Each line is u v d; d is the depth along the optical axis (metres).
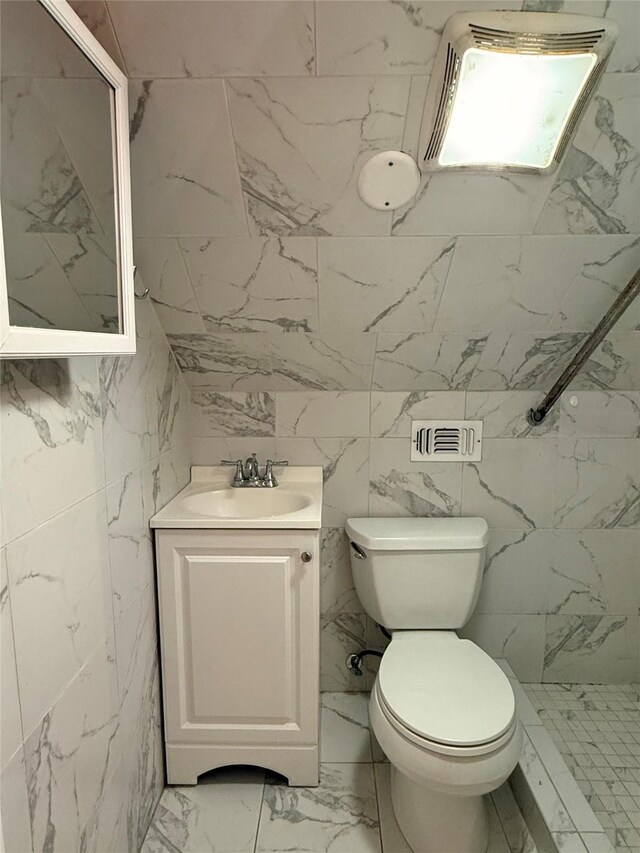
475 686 1.38
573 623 2.04
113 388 1.24
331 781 1.63
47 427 0.93
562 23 0.97
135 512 1.38
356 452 1.94
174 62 1.03
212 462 1.95
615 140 1.17
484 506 1.97
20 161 0.73
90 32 0.91
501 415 1.91
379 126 1.13
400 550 1.72
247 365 1.79
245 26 0.98
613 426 1.92
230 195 1.25
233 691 1.57
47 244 0.80
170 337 1.66
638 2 0.97
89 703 1.09
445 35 0.98
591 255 1.42
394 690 1.37
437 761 1.20
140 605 1.42
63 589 0.99
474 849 1.36
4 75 0.69
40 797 0.90
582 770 1.60
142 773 1.43
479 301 1.55
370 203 1.26
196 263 1.42
